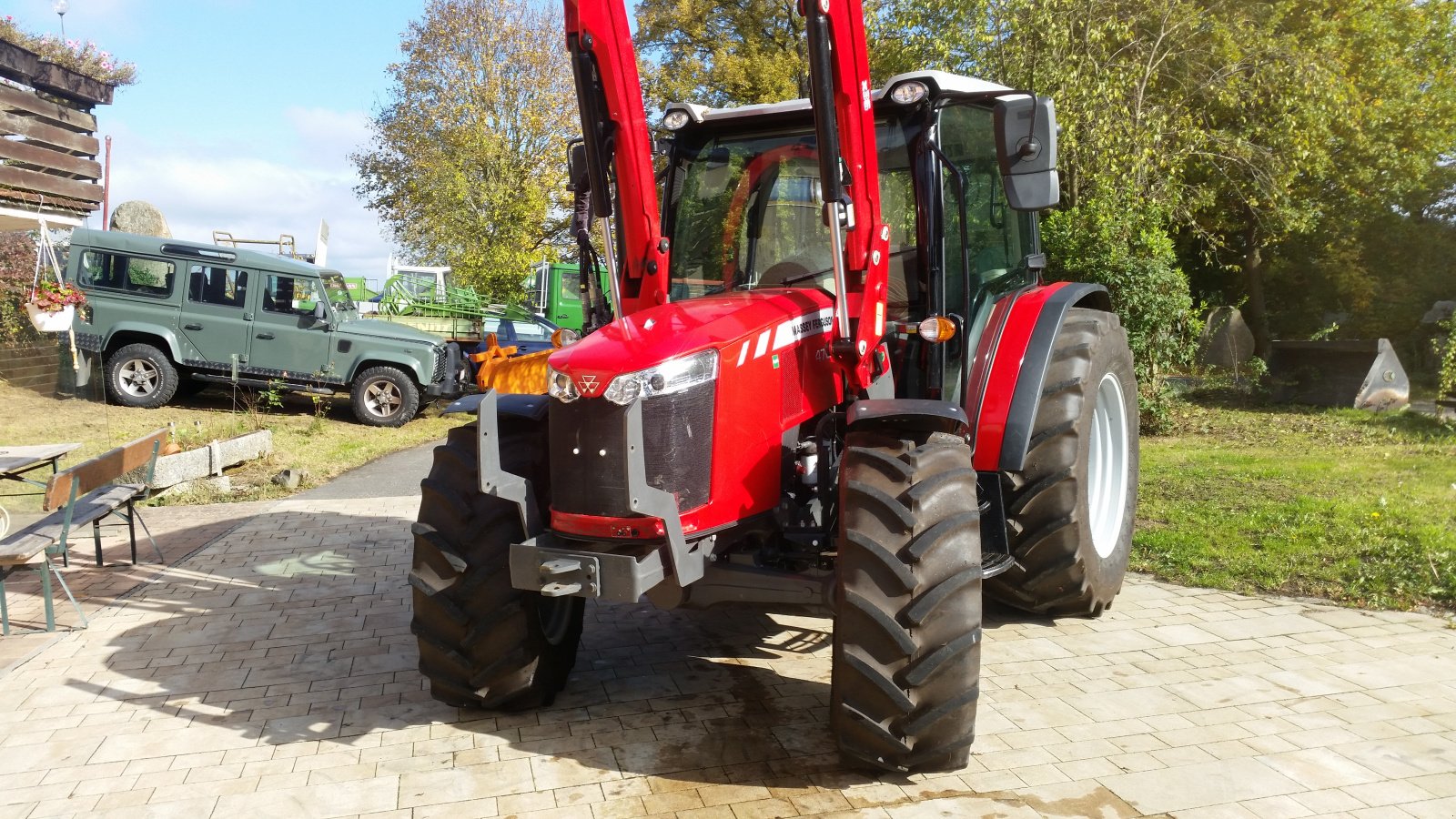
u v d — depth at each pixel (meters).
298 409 13.85
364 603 5.03
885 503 2.85
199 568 5.77
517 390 9.11
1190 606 4.71
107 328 12.46
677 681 3.91
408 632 4.56
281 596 5.18
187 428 11.34
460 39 24.81
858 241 3.23
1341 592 4.80
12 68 9.58
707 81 25.72
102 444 7.95
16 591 5.38
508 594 3.36
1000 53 12.06
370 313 16.06
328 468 9.67
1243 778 2.98
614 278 3.51
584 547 3.01
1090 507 4.62
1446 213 20.53
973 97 3.70
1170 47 13.15
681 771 3.11
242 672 4.07
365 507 7.60
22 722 3.60
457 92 25.08
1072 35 11.80
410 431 12.48
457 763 3.19
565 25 3.29
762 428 3.17
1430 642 4.13
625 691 3.81
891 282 3.76
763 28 25.28
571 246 27.38
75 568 5.84
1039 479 4.05
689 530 2.96
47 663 4.22
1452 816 2.74
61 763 3.26
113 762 3.26
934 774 3.05
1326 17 18.06
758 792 2.96
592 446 2.93
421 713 3.62
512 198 25.06
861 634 2.85
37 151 9.99
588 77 3.31
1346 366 11.99
